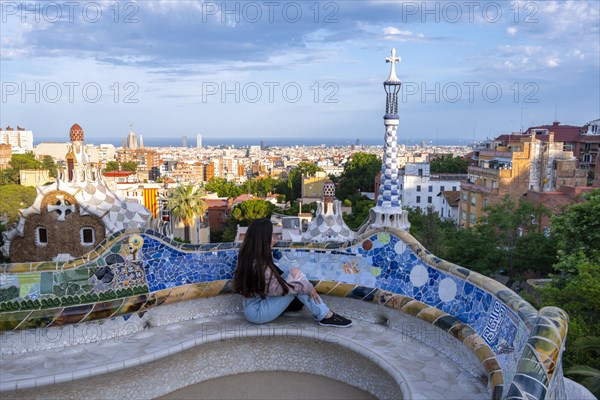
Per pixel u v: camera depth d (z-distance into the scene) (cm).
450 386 464
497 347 444
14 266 533
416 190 6775
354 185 8669
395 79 1268
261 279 580
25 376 468
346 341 551
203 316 625
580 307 1509
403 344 551
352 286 629
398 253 613
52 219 2022
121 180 5547
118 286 572
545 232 3559
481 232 3362
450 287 551
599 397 946
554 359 290
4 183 7956
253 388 540
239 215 5622
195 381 550
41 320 521
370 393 529
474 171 5709
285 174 16725
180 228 4703
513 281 3250
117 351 523
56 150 13325
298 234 3172
